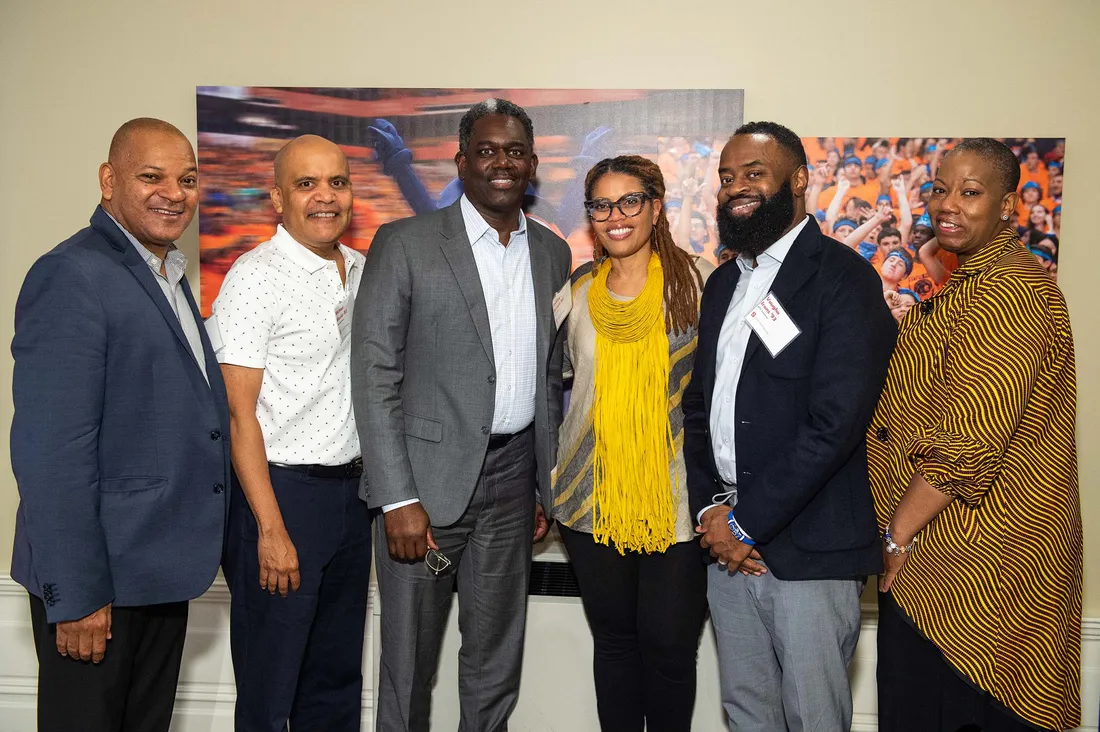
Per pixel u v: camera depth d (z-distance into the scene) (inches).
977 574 67.9
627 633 85.3
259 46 100.7
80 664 68.1
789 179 71.7
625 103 98.7
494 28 100.1
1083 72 97.3
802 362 70.1
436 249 79.3
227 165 99.3
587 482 81.3
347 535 83.0
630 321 78.0
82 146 102.2
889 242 99.0
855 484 72.0
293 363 77.2
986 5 97.4
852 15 98.5
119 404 67.6
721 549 73.7
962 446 64.2
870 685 104.7
